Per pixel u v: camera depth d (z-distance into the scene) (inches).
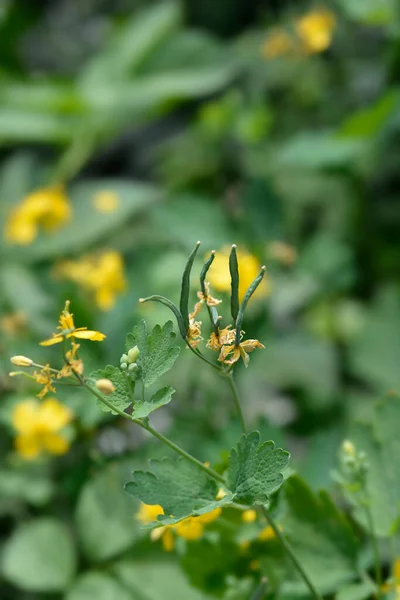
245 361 30.2
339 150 62.9
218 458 34.9
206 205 54.5
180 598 38.7
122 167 96.3
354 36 83.2
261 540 33.3
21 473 42.9
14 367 42.3
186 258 44.7
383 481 34.1
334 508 33.0
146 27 81.7
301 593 33.1
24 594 42.1
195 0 107.8
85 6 116.7
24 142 81.7
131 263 57.1
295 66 84.2
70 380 30.4
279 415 55.2
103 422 42.5
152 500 30.5
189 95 75.0
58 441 41.5
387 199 70.4
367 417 52.3
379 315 57.2
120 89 75.6
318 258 57.7
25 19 102.0
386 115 60.9
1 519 44.8
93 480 40.9
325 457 40.2
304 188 72.7
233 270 29.9
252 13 107.3
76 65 108.0
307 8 88.4
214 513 32.3
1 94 73.8
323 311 65.9
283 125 81.3
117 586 39.8
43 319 49.1
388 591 33.1
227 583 34.1
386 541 38.0
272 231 53.6
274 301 57.3
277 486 29.8
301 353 58.1
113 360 42.0
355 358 55.8
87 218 61.1
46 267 57.6
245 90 87.0
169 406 45.4
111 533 40.2
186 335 30.0
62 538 40.9
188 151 82.3
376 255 69.2
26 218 52.7
